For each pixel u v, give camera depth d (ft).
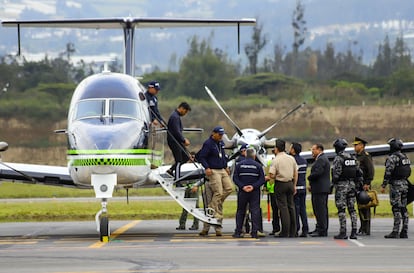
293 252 156.46
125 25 239.30
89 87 196.03
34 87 536.83
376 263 139.54
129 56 240.32
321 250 159.84
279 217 197.98
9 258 151.74
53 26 240.12
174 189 196.65
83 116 191.01
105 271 132.77
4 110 498.69
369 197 189.57
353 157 185.16
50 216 278.67
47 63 570.87
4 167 211.20
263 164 204.54
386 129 536.83
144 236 198.59
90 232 217.36
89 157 182.60
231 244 173.27
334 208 299.38
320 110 544.62
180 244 174.60
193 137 519.19
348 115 544.21
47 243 182.60
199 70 597.11
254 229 187.62
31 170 210.18
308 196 385.50
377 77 610.65
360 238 186.91
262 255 151.74
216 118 534.37
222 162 196.03
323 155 193.36
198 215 195.21
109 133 184.65
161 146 216.95
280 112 540.93
